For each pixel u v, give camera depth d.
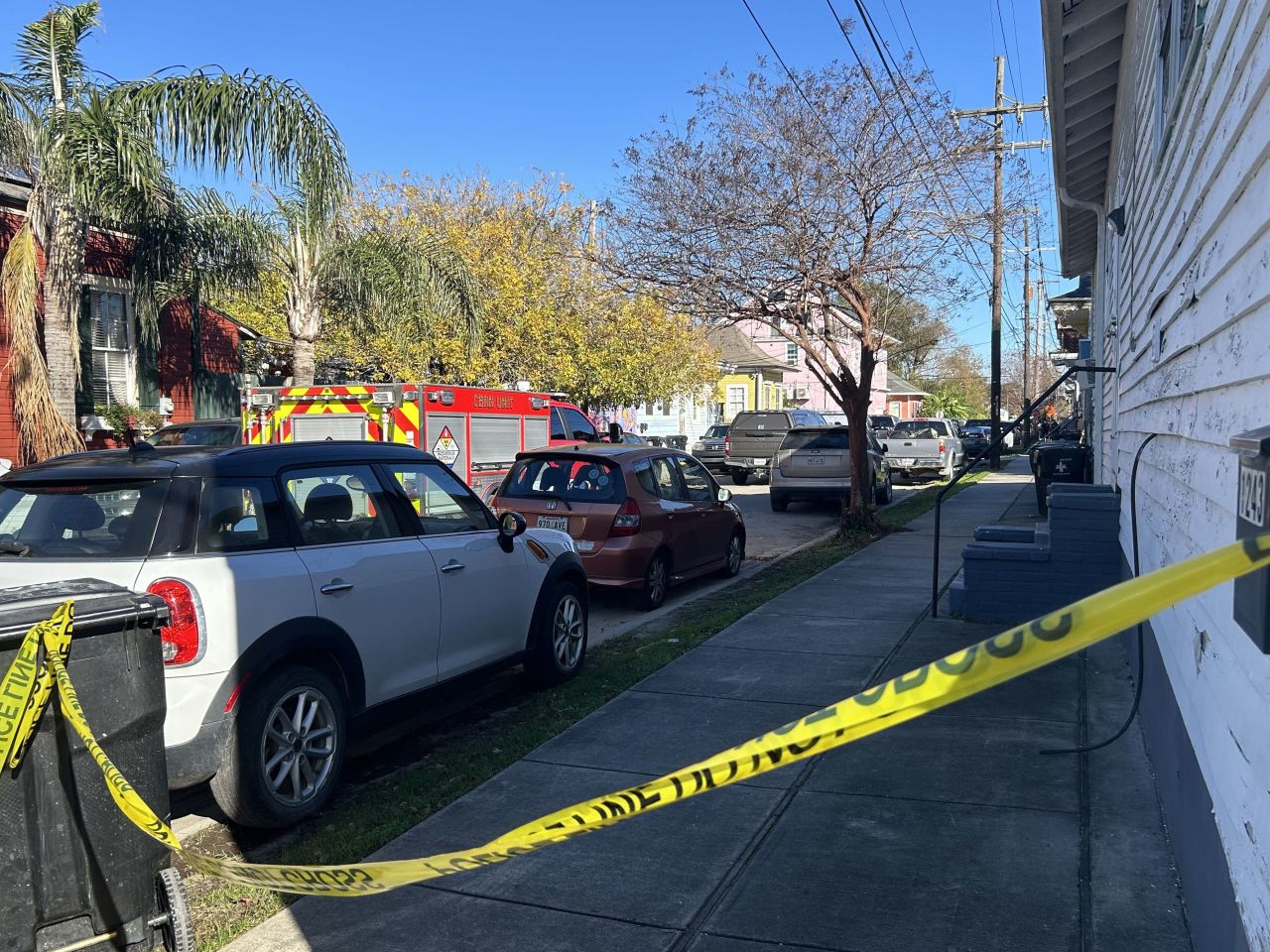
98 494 4.58
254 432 11.87
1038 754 5.07
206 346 18.48
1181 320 4.48
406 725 6.26
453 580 5.80
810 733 1.71
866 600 9.20
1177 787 3.89
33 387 12.20
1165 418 5.00
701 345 29.73
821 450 18.77
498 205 26.55
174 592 4.19
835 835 4.22
